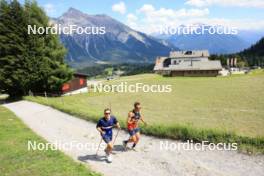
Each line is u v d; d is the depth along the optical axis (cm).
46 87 5850
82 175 1067
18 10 5469
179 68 11156
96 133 1875
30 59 5428
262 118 2497
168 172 1116
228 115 2720
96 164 1246
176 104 3844
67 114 2706
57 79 5712
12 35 5338
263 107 3275
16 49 5359
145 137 1650
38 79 5519
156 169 1154
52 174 1087
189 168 1140
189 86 6588
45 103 3572
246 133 1809
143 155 1336
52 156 1322
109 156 1268
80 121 2319
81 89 7556
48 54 5738
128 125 1410
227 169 1107
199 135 1488
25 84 5438
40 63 5500
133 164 1224
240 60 16175
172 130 1600
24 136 1769
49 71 5609
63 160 1254
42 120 2472
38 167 1171
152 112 3050
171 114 2852
